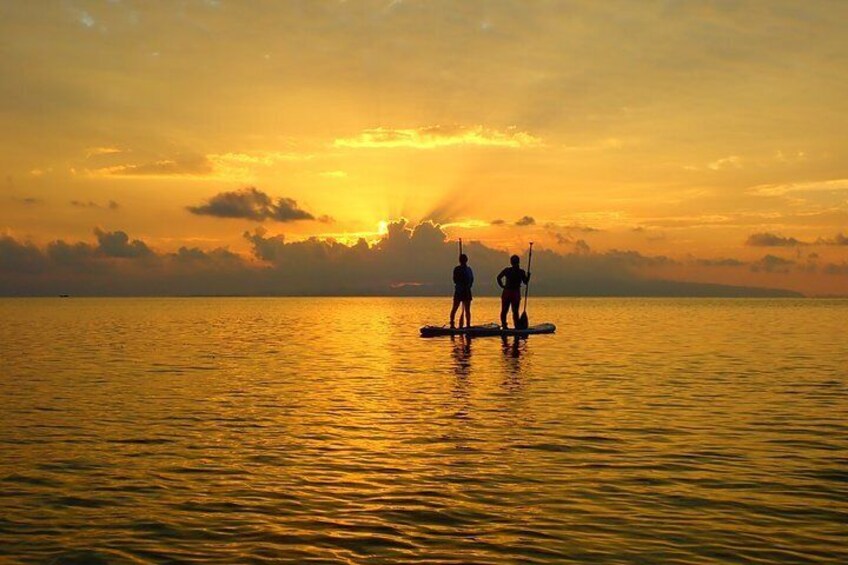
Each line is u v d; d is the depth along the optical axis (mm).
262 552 6867
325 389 17062
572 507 8164
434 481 9195
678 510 8062
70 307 121438
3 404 14977
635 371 20578
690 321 57375
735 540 7141
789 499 8461
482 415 13594
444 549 6938
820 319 61688
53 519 7801
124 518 7844
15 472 9648
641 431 12164
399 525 7602
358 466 9922
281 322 57438
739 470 9742
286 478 9359
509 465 9961
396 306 135375
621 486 8969
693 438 11664
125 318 66750
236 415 13680
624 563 6578
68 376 19812
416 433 12008
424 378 19000
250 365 22625
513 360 23641
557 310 97438
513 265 33312
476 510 8070
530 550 6898
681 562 6594
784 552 6824
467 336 33531
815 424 12812
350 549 6941
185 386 17703
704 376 19500
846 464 10055
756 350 28203
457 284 33312
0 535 7324
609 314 78125
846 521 7699
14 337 37188
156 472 9656
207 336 38125
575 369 21016
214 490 8836
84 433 12109
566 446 11078
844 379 19000
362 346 30250
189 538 7234
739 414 13750
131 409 14383
